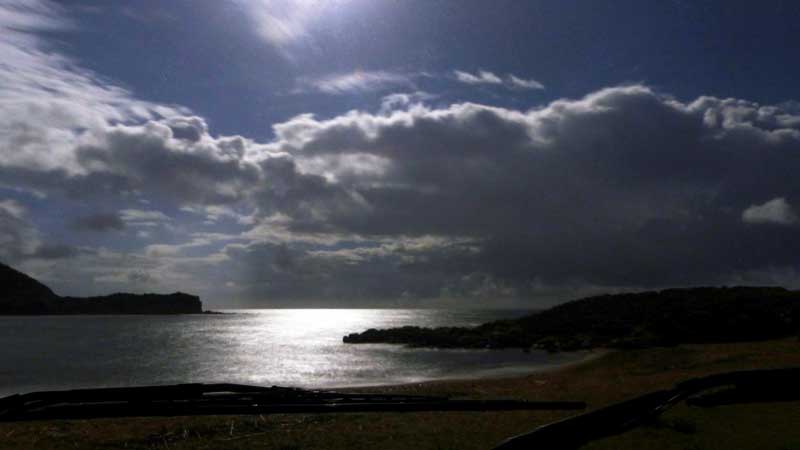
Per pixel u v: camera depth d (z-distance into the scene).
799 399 14.55
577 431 10.59
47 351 59.09
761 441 10.57
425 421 13.10
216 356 51.03
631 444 10.45
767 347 31.91
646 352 34.78
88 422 13.92
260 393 13.70
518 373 32.25
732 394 14.43
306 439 11.66
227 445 11.41
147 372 37.59
